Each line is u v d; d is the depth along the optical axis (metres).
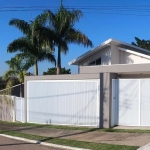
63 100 14.87
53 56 24.72
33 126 14.84
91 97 14.02
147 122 12.90
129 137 10.72
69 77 14.61
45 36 22.25
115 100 13.39
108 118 13.17
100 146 9.48
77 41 23.05
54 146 10.12
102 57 23.22
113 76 13.48
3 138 12.13
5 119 19.06
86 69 21.67
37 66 24.77
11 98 18.33
